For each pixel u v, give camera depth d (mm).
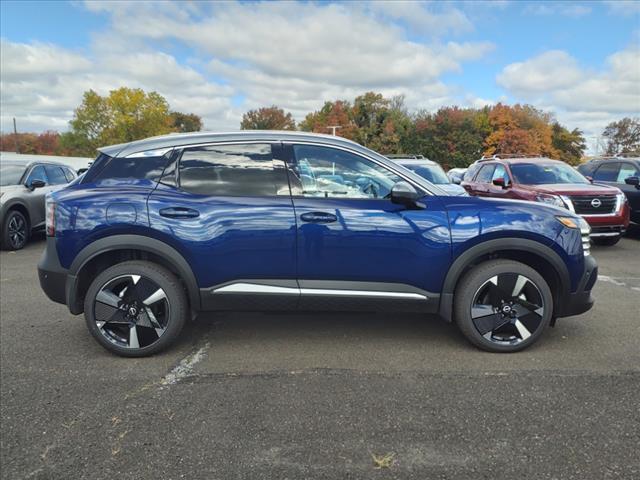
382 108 65375
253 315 4797
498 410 2959
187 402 3088
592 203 8469
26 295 5684
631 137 65312
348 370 3551
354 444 2619
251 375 3477
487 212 3734
